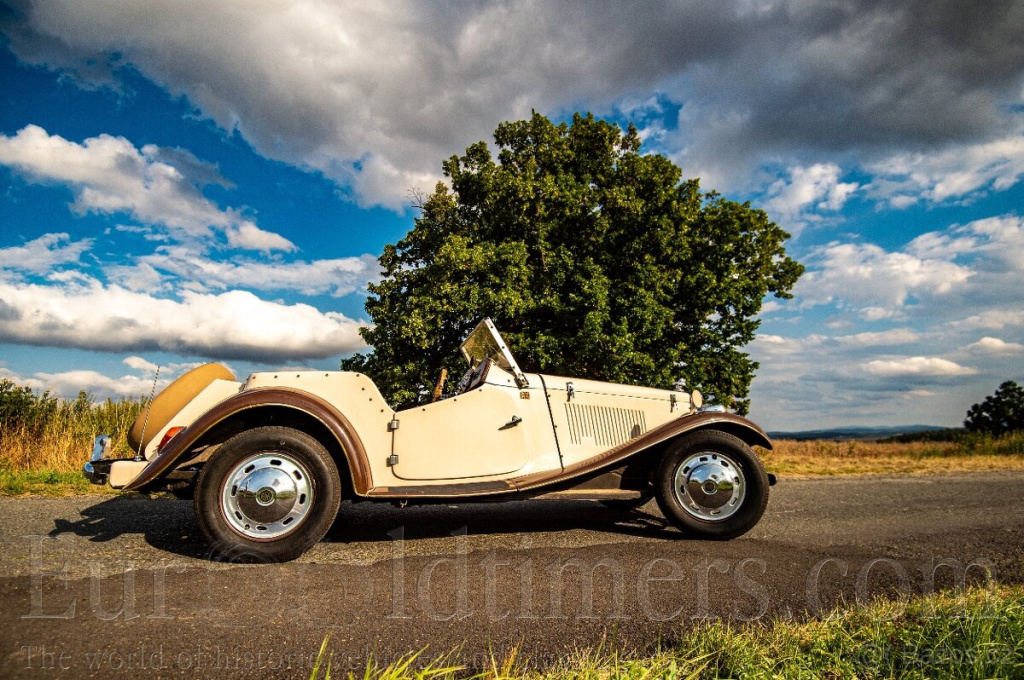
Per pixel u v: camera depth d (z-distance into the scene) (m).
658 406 4.90
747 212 16.09
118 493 5.64
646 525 4.84
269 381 4.00
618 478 4.48
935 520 5.34
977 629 2.15
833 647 2.18
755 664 2.02
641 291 13.31
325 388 4.07
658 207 15.14
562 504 5.86
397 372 12.73
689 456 4.34
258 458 3.54
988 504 6.39
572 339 12.86
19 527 4.11
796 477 9.20
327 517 3.53
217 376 4.38
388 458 4.07
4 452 7.45
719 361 15.75
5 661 2.08
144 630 2.39
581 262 13.84
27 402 8.21
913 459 13.55
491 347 4.80
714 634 2.27
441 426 4.21
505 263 13.15
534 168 14.92
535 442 4.46
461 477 4.19
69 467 7.34
